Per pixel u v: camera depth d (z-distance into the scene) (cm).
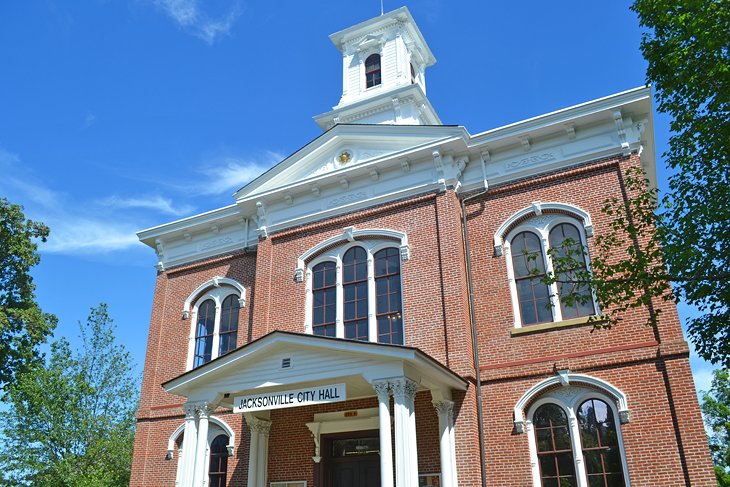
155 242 2328
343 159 1984
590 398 1432
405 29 2588
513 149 1762
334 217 1916
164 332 2184
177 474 1919
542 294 1589
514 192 1719
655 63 1275
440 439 1450
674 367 1355
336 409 1684
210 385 1534
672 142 1238
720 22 1144
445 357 1566
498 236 1680
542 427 1455
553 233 1648
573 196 1641
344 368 1387
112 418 2784
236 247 2153
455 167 1788
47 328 3266
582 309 1531
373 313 1734
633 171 1577
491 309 1616
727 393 3766
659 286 1188
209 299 2167
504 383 1514
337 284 1830
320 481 1630
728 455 3675
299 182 1970
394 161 1839
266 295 1927
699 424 1290
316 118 2389
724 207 1112
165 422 2019
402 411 1299
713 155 1172
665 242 1177
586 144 1673
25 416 2564
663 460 1300
